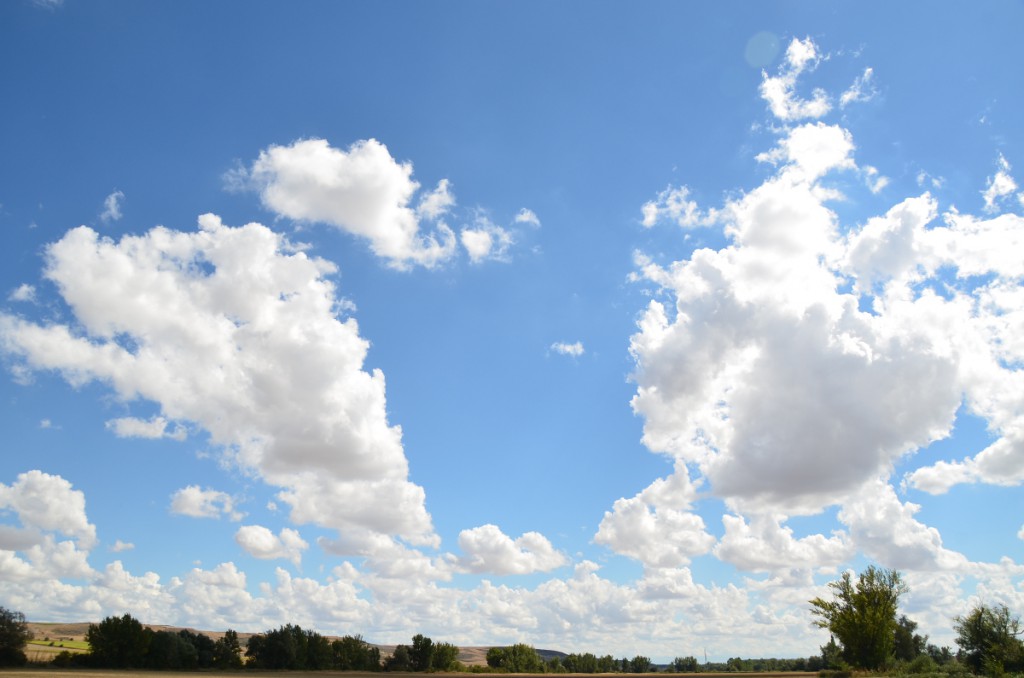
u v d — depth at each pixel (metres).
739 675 105.69
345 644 144.25
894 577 81.62
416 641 155.00
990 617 72.88
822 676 84.69
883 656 79.31
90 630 107.44
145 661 108.38
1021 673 65.94
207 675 97.31
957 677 69.19
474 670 172.75
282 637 128.50
